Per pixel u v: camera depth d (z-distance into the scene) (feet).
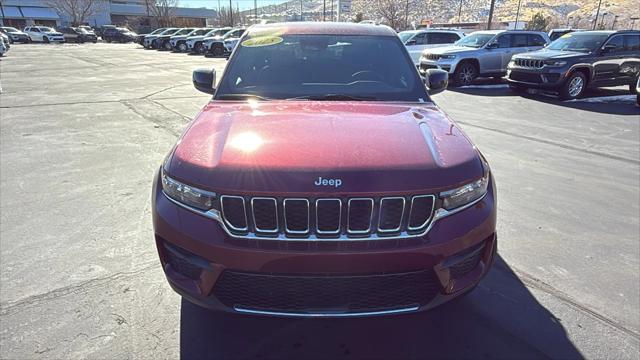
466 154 7.03
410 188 6.08
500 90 41.47
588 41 37.11
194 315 8.19
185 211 6.52
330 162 6.23
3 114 26.84
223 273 6.26
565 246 10.89
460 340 7.59
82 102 31.89
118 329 7.76
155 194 7.17
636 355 7.20
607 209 13.29
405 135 7.20
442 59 43.55
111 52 98.43
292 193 5.92
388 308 6.37
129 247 10.59
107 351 7.22
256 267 6.09
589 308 8.45
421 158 6.51
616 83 37.09
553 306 8.50
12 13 200.13
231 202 6.15
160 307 8.39
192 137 7.45
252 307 6.39
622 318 8.14
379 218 6.05
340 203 5.95
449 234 6.32
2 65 61.98
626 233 11.66
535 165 17.84
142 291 8.87
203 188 6.27
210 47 84.99
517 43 45.60
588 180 16.01
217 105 9.14
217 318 8.13
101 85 41.75
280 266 6.05
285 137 6.98
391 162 6.33
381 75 10.21
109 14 225.97
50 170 16.28
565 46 38.52
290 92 9.61
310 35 11.03
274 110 8.48
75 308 8.30
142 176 15.70
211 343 7.48
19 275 9.34
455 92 39.99
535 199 14.05
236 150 6.65
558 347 7.41
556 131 24.31
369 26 11.89
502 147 20.67
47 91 37.09
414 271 6.23
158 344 7.42
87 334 7.61
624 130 24.71
